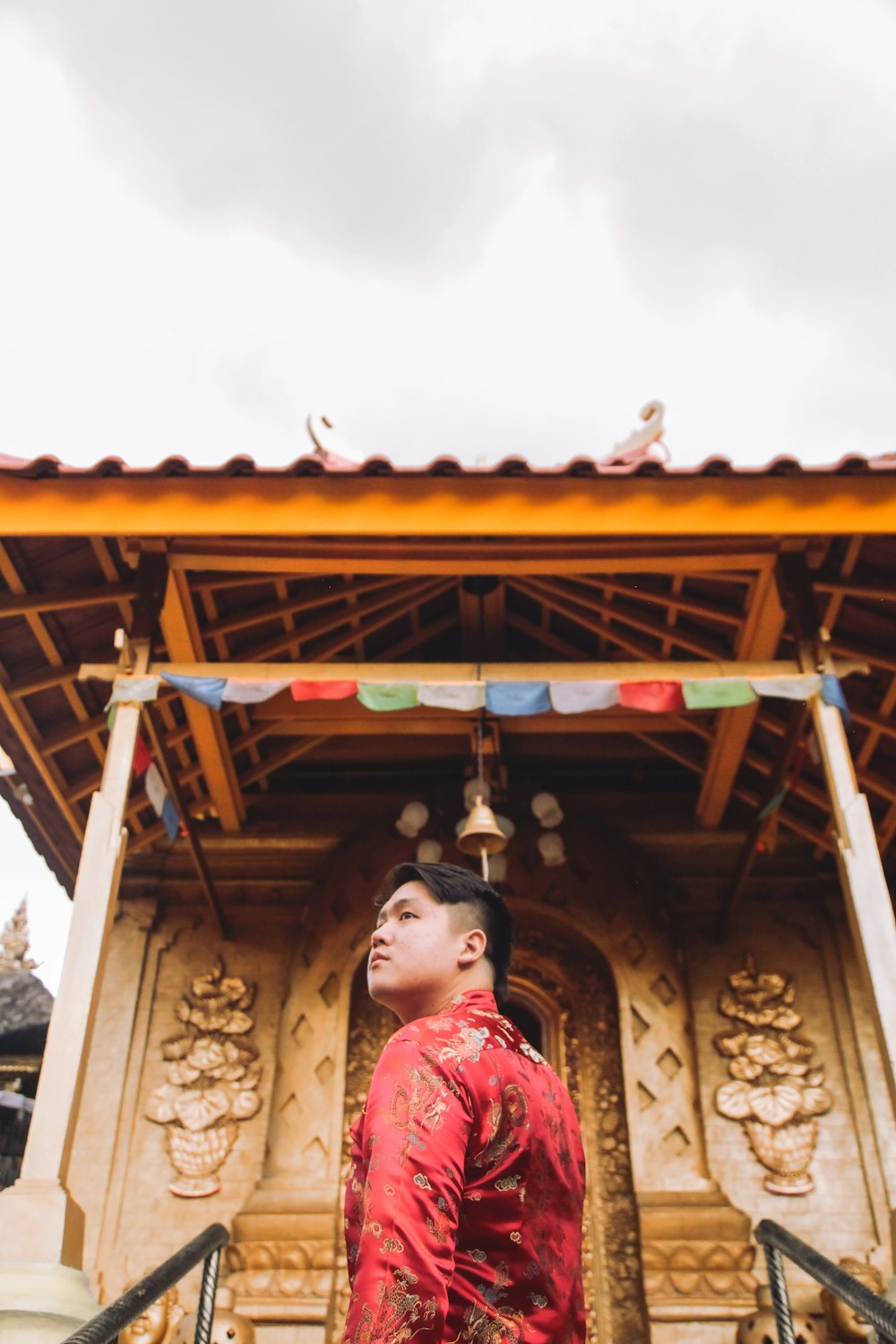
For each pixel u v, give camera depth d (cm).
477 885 204
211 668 619
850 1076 840
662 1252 742
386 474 629
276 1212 752
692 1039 826
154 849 949
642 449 914
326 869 911
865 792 849
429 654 942
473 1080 161
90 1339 264
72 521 620
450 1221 145
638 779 970
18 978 1164
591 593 807
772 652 739
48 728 793
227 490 629
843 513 621
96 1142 826
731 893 862
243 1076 855
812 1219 786
